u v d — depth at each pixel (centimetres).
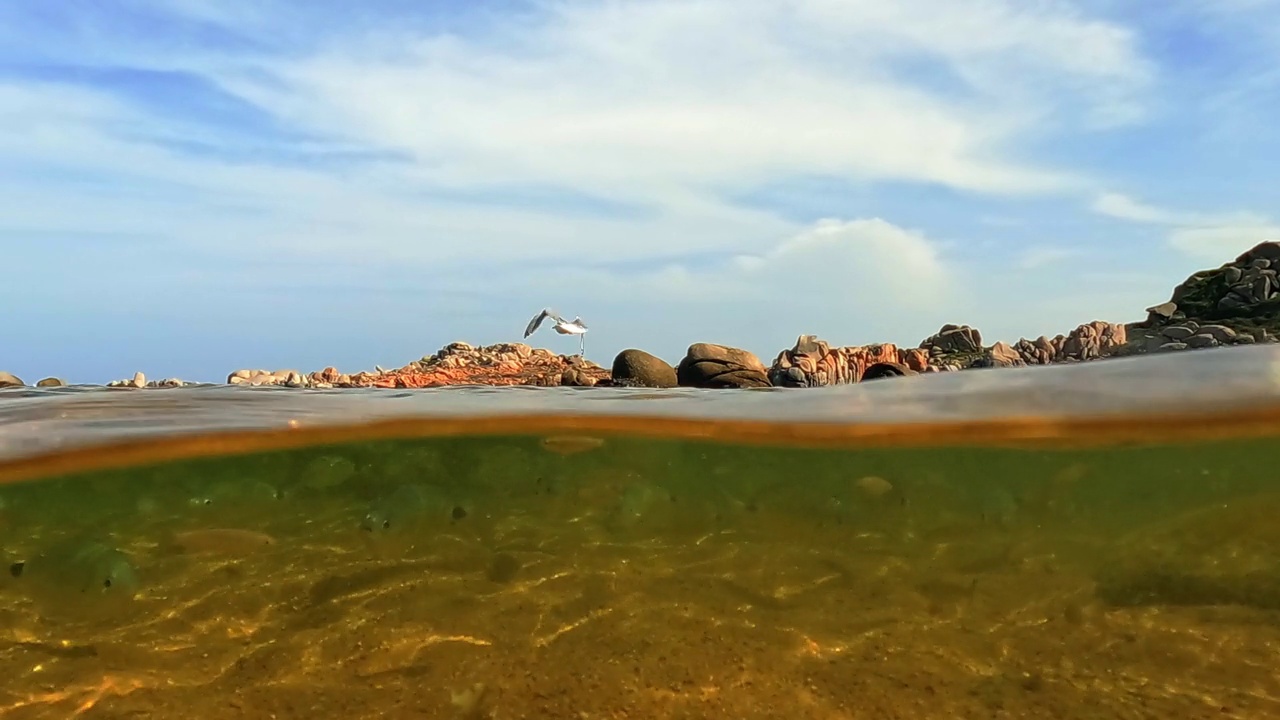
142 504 657
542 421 647
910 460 678
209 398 789
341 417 636
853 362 1541
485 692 362
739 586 471
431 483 726
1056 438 592
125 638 409
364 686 368
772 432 628
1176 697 352
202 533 546
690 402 705
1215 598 439
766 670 380
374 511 540
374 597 452
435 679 373
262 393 873
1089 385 578
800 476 714
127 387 1232
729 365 1362
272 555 510
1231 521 546
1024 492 635
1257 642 393
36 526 655
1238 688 357
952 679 372
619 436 675
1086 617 427
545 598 453
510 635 412
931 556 518
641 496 629
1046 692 358
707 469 714
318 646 402
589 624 424
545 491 659
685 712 346
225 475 696
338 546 523
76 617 430
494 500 632
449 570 489
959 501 619
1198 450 611
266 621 426
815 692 361
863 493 639
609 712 346
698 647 400
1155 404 534
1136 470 638
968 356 1678
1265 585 448
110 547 515
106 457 588
